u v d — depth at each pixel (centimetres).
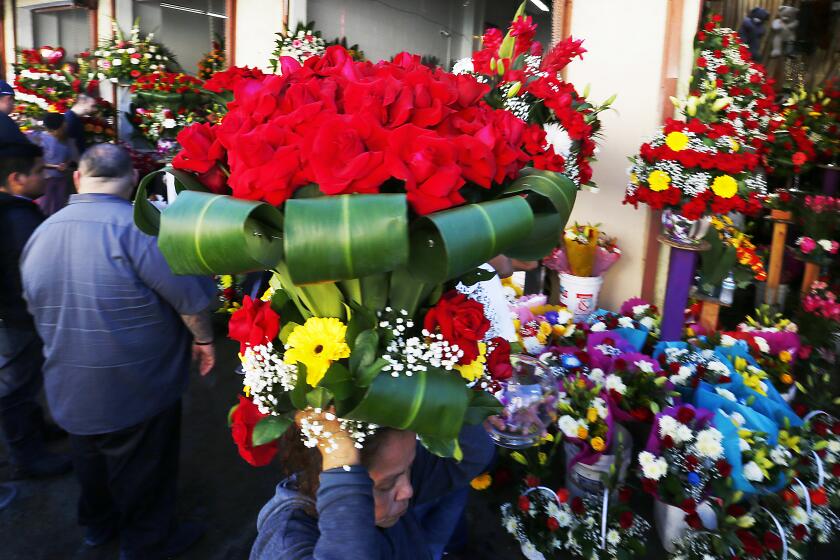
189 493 276
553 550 229
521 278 374
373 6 554
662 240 286
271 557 94
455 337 84
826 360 343
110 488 218
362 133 73
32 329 268
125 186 203
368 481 92
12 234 250
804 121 407
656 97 350
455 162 74
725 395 238
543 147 196
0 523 254
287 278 86
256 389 88
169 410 214
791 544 215
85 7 645
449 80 87
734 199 251
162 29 598
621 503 226
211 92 105
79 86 580
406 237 67
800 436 233
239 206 72
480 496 271
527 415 185
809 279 399
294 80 86
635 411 232
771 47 431
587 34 365
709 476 207
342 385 81
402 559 112
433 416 82
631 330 301
